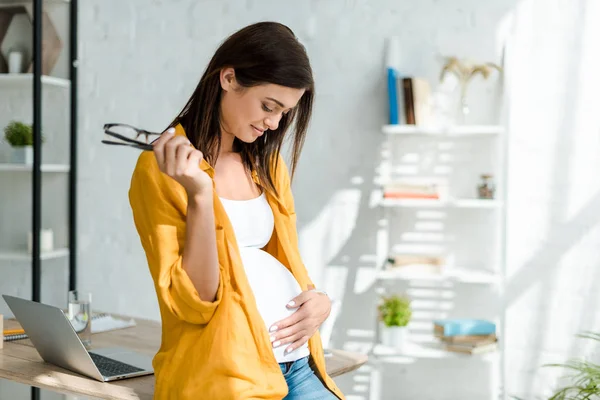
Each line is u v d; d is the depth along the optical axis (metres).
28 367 2.03
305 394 1.68
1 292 3.52
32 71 3.54
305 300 1.73
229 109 1.67
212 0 3.73
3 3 3.53
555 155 3.38
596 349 3.35
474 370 3.50
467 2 3.43
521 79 3.40
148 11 3.82
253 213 1.77
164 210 1.58
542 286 3.41
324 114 3.59
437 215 3.51
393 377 3.57
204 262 1.52
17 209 3.54
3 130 3.51
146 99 3.83
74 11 3.85
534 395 3.42
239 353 1.55
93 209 3.91
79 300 2.26
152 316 3.87
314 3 3.59
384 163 3.54
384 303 3.41
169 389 1.59
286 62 1.59
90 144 3.91
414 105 3.31
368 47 3.54
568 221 3.38
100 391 1.81
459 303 3.50
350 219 3.58
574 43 3.35
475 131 3.24
